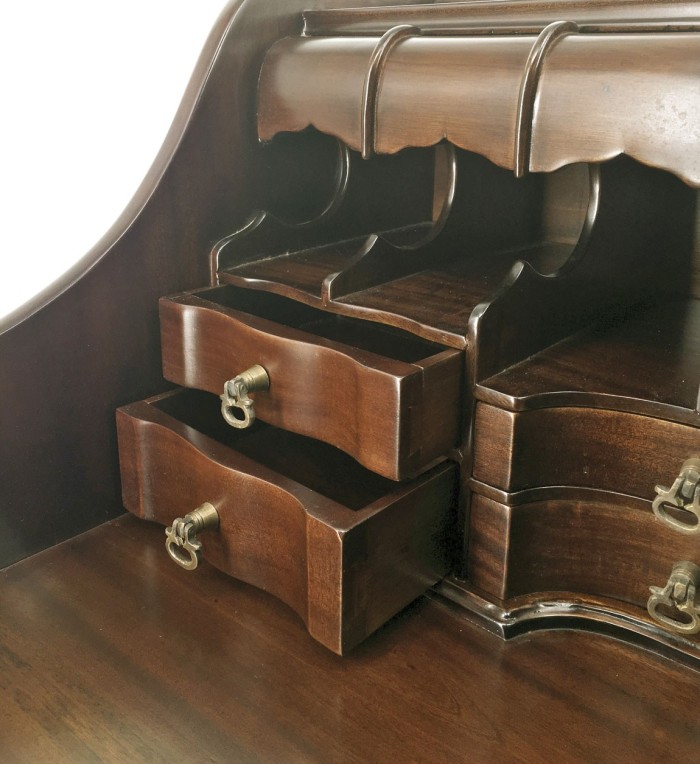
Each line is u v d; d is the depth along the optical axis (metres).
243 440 1.08
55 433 0.93
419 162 1.18
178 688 0.74
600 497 0.78
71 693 0.73
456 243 1.02
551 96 0.71
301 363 0.81
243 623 0.83
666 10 0.72
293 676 0.76
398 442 0.73
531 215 1.14
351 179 1.10
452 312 0.83
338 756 0.67
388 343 1.07
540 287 0.81
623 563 0.80
